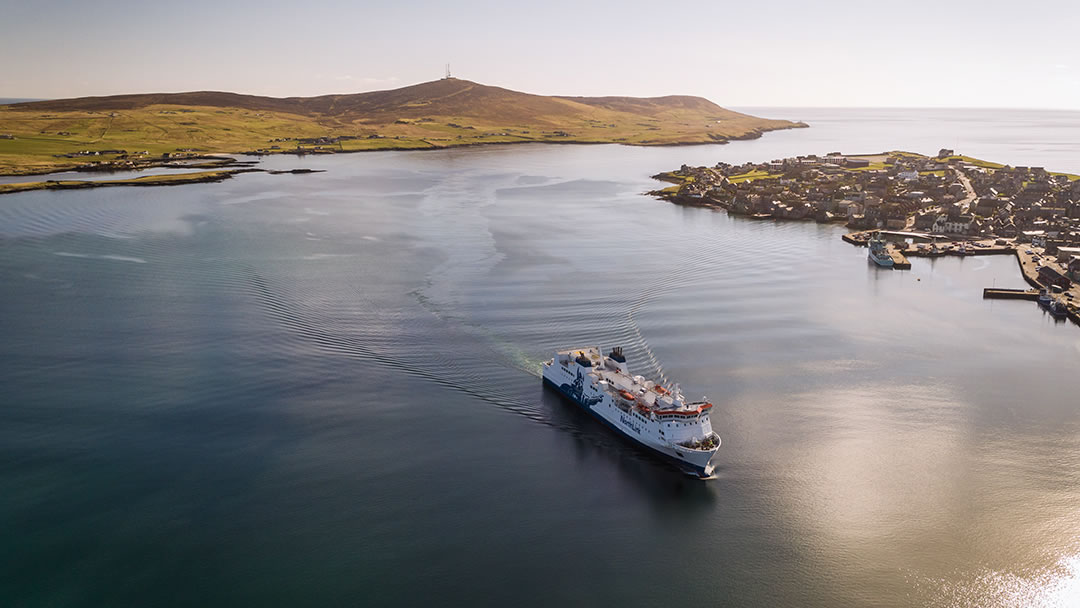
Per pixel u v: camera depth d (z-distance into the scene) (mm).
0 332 151125
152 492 96562
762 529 91500
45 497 95062
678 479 102125
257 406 120875
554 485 100188
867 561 85750
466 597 79312
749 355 145375
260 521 91062
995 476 102875
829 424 117438
